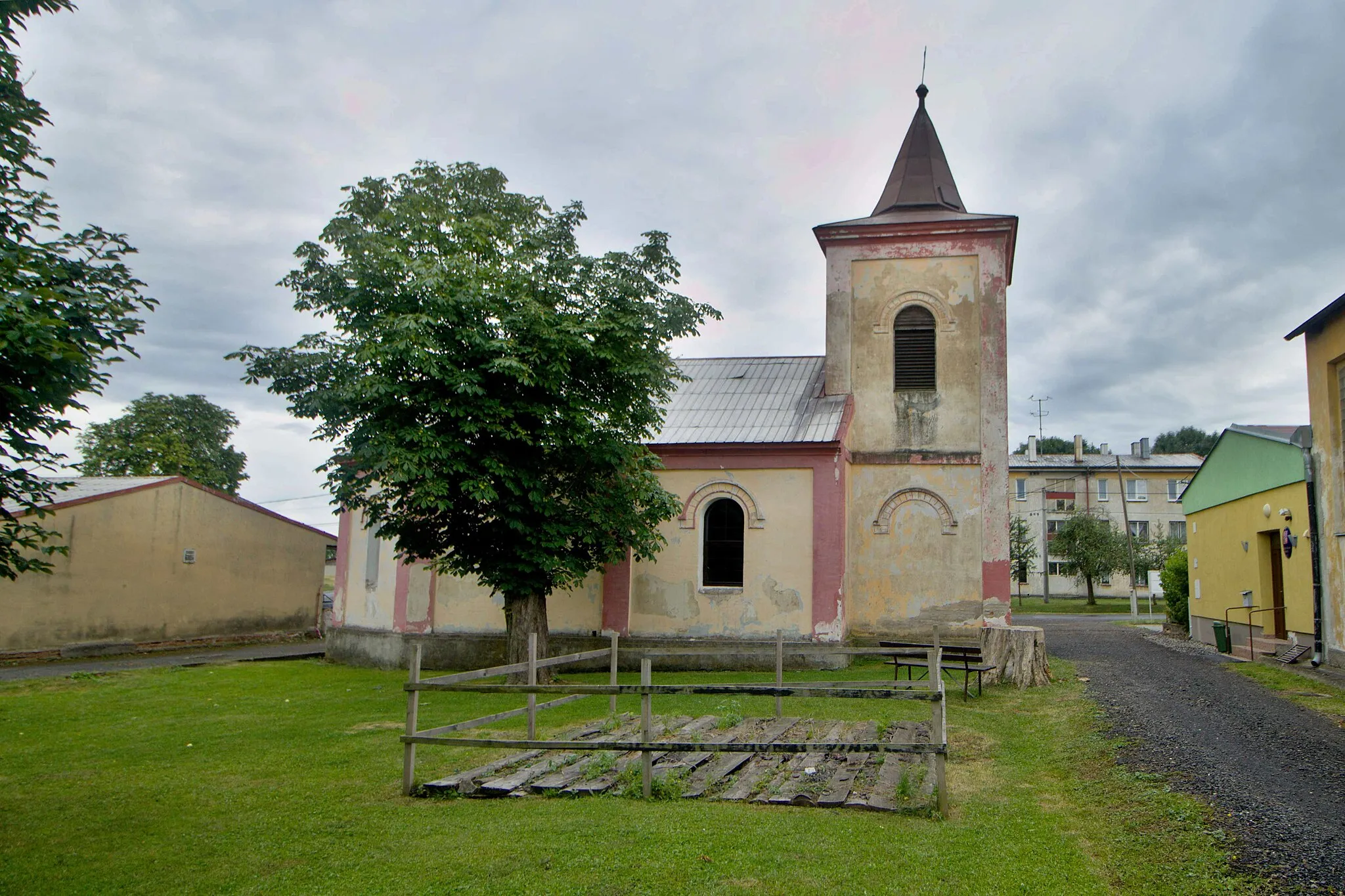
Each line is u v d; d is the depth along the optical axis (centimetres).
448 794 859
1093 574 5491
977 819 739
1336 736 1013
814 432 2030
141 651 2697
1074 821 730
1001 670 1537
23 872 659
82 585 2544
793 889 580
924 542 2103
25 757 1100
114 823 788
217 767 1021
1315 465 1689
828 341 2242
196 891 612
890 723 1177
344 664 2189
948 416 2155
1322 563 1664
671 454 2039
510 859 646
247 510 3094
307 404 1524
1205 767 858
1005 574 2056
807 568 1953
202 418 4528
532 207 1684
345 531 2272
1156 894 559
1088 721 1145
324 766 1011
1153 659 1919
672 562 2016
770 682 1711
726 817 751
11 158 839
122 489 2677
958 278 2200
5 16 848
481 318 1486
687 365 2452
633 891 582
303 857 676
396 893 594
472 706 1452
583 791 845
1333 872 574
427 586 2062
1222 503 2297
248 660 2427
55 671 2130
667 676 1827
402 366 1465
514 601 1684
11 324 677
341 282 1538
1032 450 6719
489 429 1455
